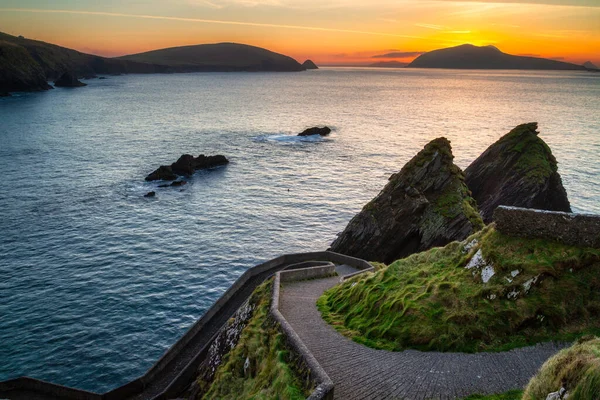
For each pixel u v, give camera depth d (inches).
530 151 2883.9
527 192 2691.9
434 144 2322.8
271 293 1300.4
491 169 2950.3
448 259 1100.5
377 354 875.4
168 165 4124.0
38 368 1572.3
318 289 1414.9
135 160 4495.6
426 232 2167.8
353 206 3289.9
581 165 4210.1
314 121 7416.3
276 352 915.4
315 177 4013.3
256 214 3100.4
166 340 1754.4
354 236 2325.3
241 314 1305.4
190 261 2393.0
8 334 1747.0
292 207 3253.0
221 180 3890.3
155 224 2874.0
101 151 4867.1
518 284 891.4
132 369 1589.6
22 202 3184.1
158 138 5728.3
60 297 2011.6
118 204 3213.6
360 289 1161.4
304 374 799.7
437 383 754.8
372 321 1004.6
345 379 792.3
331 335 992.2
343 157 4793.3
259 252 2524.6
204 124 6963.6
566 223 922.7
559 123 6850.4
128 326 1828.2
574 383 538.3
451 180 2252.7
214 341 1336.1
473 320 874.8
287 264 1924.2
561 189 2871.6
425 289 999.6
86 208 3107.8
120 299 2015.3
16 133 5831.7
